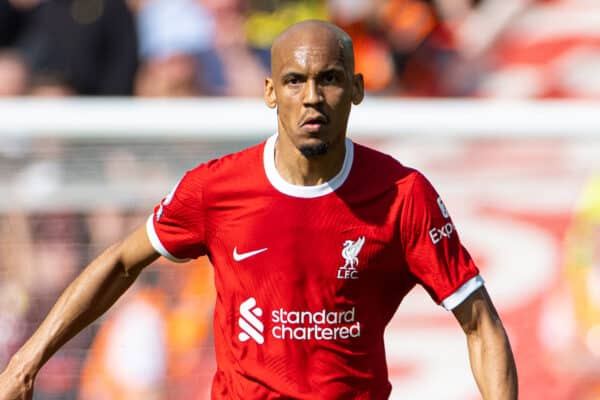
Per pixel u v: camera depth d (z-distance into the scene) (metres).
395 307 15.02
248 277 14.60
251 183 14.52
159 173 23.20
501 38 36.09
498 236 23.69
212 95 33.38
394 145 23.62
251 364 14.72
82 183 23.06
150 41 33.25
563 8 36.88
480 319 14.59
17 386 15.02
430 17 35.00
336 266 14.41
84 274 15.33
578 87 36.47
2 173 23.02
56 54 32.19
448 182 23.64
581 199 23.69
